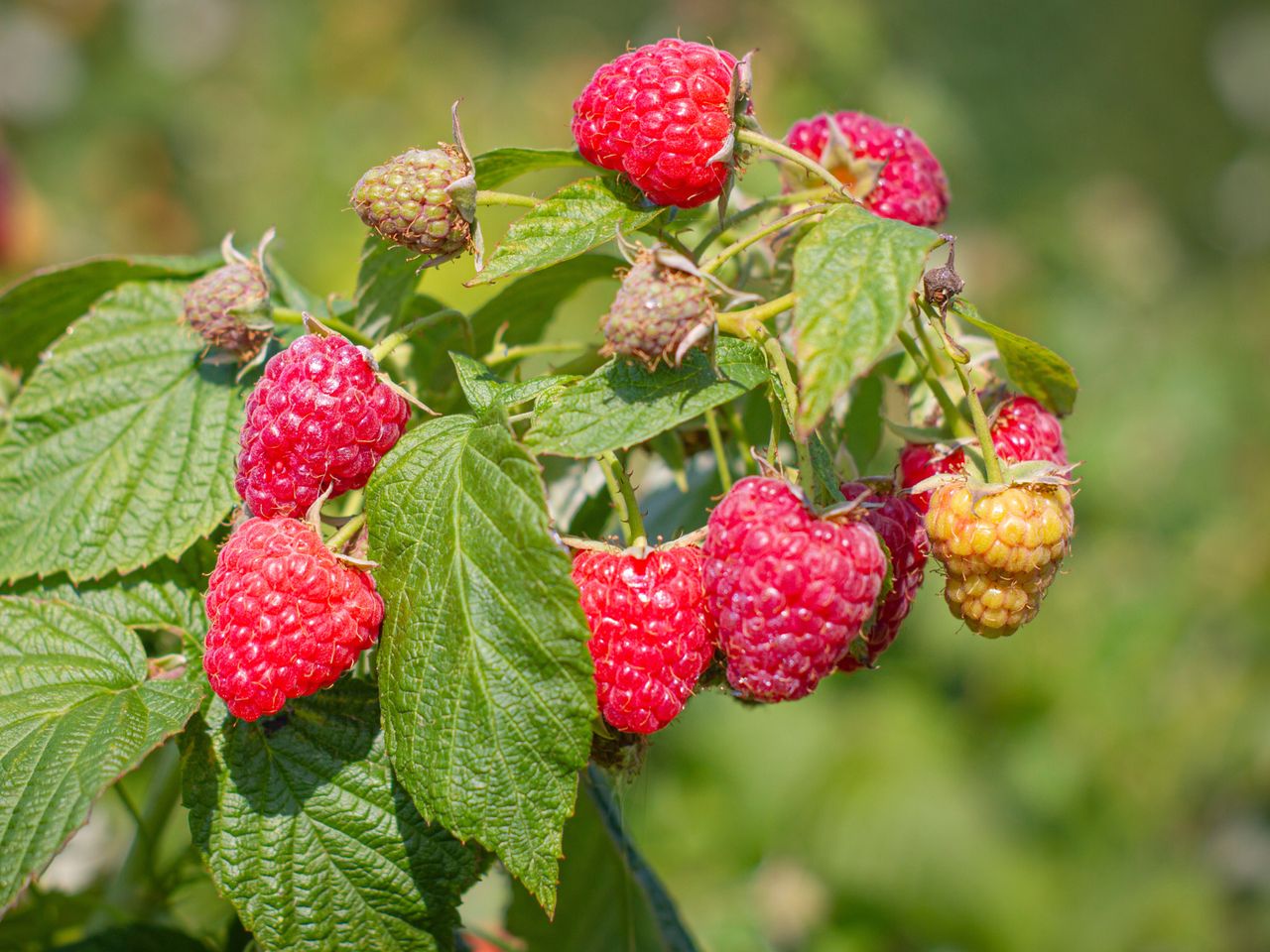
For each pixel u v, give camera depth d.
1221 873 0.85
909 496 0.35
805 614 0.32
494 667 0.32
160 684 0.34
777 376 0.33
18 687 0.34
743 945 0.54
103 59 1.37
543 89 1.30
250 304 0.36
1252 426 1.09
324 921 0.34
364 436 0.33
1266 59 1.94
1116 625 0.85
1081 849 0.80
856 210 0.33
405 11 1.42
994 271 1.06
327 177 1.25
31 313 0.39
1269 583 0.92
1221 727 0.84
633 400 0.32
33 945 0.39
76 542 0.36
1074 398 0.36
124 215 1.21
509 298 0.39
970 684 0.82
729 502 0.32
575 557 0.33
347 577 0.32
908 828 0.75
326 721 0.34
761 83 0.96
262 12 1.39
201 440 0.36
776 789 0.75
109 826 0.47
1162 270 1.21
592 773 0.39
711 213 0.40
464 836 0.32
